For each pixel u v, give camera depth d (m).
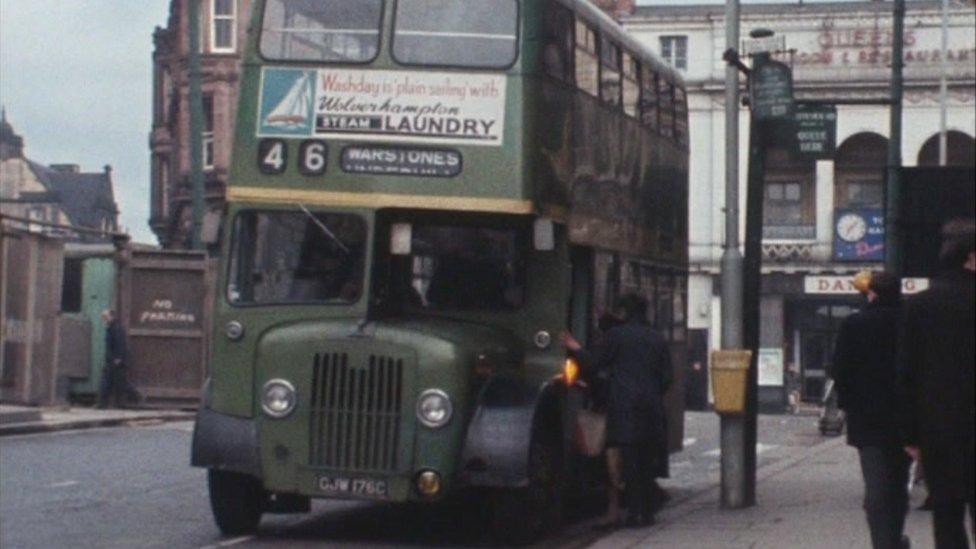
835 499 22.36
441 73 18.12
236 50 72.31
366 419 17.28
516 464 17.25
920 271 14.60
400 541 18.56
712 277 73.12
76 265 44.09
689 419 53.22
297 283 17.91
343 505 22.64
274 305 17.84
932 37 52.03
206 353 42.88
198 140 43.91
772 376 71.81
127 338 42.78
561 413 18.52
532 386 17.86
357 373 17.28
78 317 43.66
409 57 18.16
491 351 17.80
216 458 17.50
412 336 17.30
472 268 18.50
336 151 18.12
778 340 72.06
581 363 18.86
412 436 17.20
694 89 73.88
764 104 20.55
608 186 21.23
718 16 73.94
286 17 18.38
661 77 24.94
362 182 18.05
